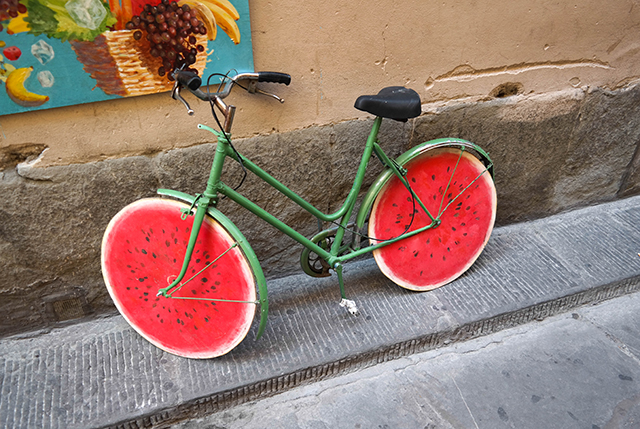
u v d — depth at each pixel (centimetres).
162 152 200
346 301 227
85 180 194
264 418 200
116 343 218
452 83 235
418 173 223
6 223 191
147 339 213
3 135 175
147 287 203
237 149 210
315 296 244
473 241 250
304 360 209
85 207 200
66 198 195
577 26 243
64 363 208
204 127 171
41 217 195
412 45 216
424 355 228
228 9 178
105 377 201
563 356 227
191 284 196
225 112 160
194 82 150
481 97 245
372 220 225
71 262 211
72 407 189
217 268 190
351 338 220
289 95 208
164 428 196
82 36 165
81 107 179
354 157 235
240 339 200
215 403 200
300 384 212
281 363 208
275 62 199
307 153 224
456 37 222
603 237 288
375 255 231
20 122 175
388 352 222
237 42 186
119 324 228
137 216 189
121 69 175
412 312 235
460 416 200
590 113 274
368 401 206
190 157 205
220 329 201
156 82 183
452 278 253
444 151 221
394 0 202
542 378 216
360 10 199
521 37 235
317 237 215
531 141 269
